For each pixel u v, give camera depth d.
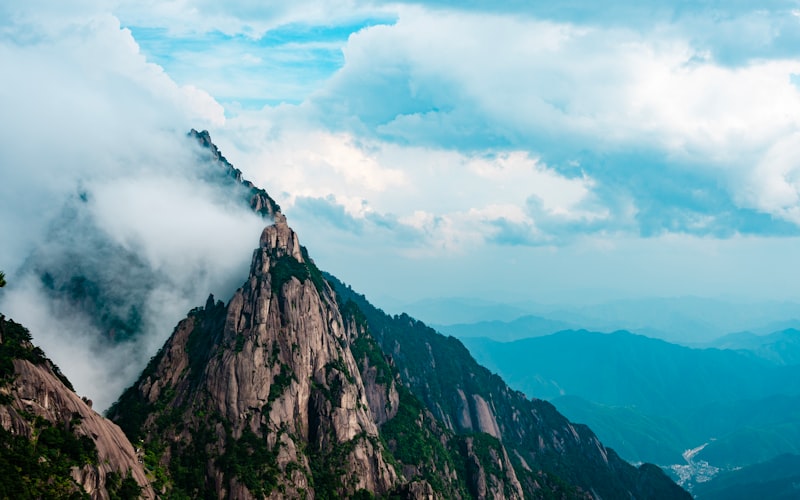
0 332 184.38
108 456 187.50
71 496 162.88
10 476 154.12
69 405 183.62
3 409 165.88
